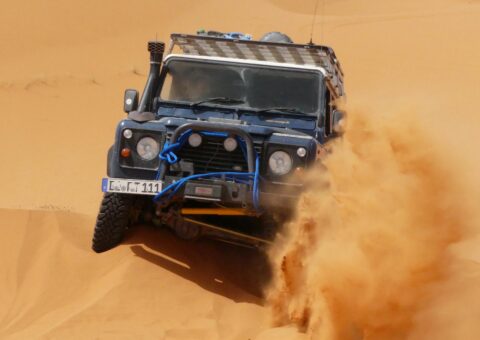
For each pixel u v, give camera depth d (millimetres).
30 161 59188
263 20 107125
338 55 90812
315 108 24453
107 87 82875
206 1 112625
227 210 22438
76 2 108188
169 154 21734
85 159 60188
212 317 20172
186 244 24000
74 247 23516
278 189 21672
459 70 83750
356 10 117000
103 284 21609
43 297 21625
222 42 25688
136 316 19953
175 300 20859
